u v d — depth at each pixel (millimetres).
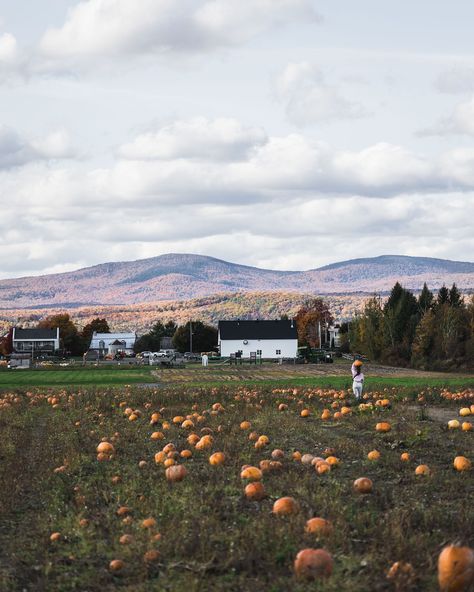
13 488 14945
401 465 16203
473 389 45000
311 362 121938
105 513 12281
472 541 10062
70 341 194375
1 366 105062
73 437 22547
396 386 49156
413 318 116875
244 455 17891
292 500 11570
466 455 17844
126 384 63219
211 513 11773
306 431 23141
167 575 9117
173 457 17609
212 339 175250
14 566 10203
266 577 8883
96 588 9094
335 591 8172
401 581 8289
